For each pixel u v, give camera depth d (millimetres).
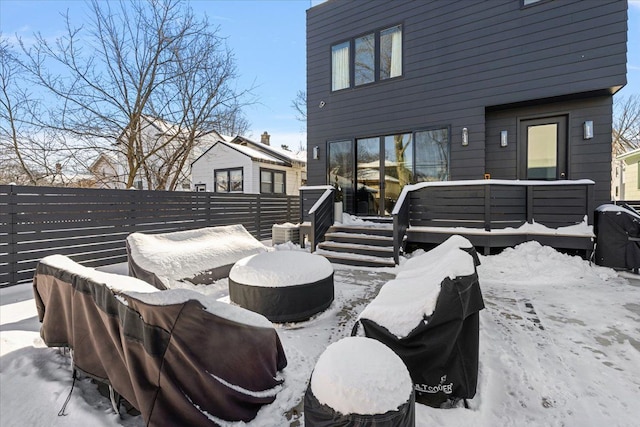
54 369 2498
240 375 1985
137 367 1801
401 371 1440
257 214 9891
